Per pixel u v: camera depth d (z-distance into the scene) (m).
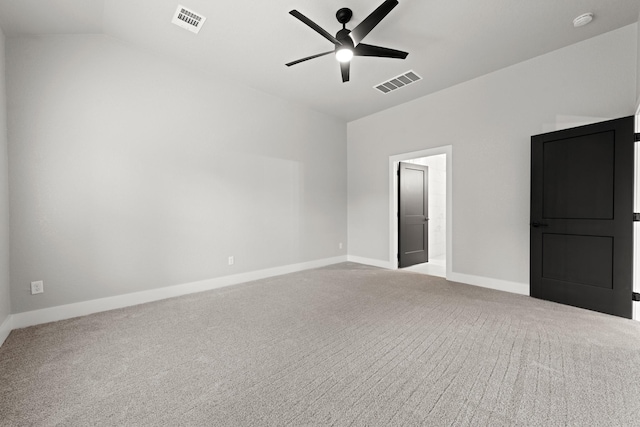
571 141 2.93
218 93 3.75
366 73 3.66
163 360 1.95
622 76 2.72
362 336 2.30
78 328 2.47
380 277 4.29
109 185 2.94
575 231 2.91
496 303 3.05
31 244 2.55
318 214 5.10
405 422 1.37
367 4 2.40
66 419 1.40
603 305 2.74
